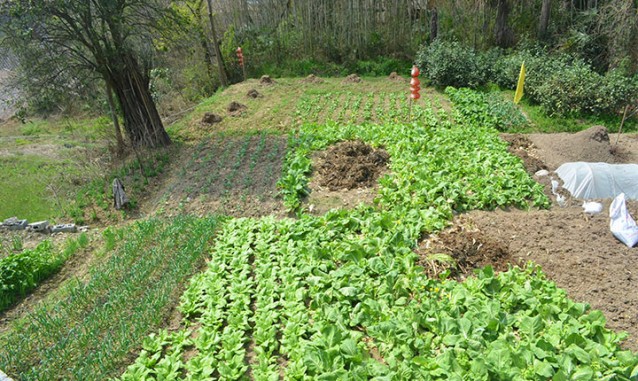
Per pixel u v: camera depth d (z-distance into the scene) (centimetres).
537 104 1619
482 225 830
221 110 1717
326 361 522
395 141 1217
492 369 492
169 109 2047
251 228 852
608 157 1134
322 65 2277
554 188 986
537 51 1875
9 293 739
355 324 594
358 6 2208
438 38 2048
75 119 1944
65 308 673
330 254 741
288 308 625
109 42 1278
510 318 577
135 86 1376
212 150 1360
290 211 959
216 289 679
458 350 525
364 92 1872
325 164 1134
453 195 894
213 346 570
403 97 1739
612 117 1462
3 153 1628
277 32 2386
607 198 939
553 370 491
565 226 812
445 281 662
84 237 895
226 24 2427
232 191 1073
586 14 1869
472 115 1457
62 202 1152
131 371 538
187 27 1543
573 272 688
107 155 1466
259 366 537
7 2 1112
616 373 494
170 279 718
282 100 1802
